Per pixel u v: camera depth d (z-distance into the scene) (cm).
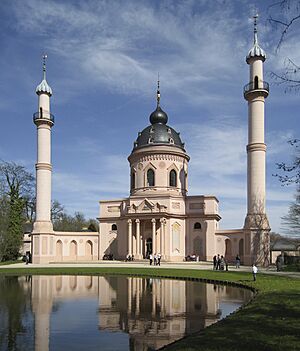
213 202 7825
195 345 1172
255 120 6481
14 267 5819
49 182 7688
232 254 7544
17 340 1522
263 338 1249
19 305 2367
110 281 3853
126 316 1977
